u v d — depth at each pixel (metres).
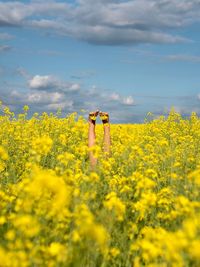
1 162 9.73
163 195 7.09
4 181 8.70
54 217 5.19
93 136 10.95
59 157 8.20
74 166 8.47
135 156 10.35
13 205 6.55
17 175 8.91
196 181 6.39
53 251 4.16
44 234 5.07
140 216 6.43
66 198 4.80
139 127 21.44
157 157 10.73
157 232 5.07
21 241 4.41
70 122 17.59
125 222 6.16
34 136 14.62
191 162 10.40
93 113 11.01
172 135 15.22
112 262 5.24
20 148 12.02
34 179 4.81
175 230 5.54
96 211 5.67
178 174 8.90
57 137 14.69
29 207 5.04
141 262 5.07
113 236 5.64
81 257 4.46
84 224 4.02
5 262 3.67
